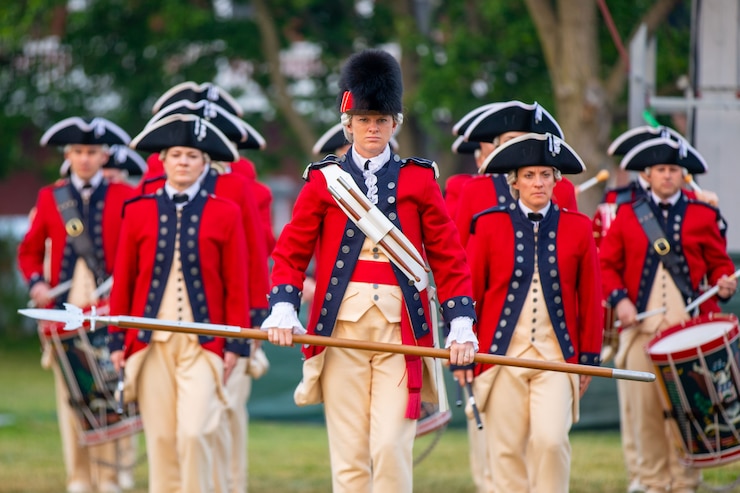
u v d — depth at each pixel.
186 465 20.16
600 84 42.22
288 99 53.56
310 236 16.75
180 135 20.75
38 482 26.23
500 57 49.22
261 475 27.09
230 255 20.88
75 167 26.19
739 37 27.66
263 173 57.81
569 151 19.00
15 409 38.59
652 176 22.58
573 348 19.03
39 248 26.33
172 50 55.72
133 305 20.83
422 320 16.67
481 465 23.31
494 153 19.03
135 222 20.75
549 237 19.08
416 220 16.70
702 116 27.61
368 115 16.56
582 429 30.48
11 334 60.22
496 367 19.02
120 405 20.45
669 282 22.59
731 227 27.58
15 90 58.41
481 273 19.20
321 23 55.53
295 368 33.69
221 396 20.72
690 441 21.11
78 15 54.66
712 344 20.66
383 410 16.66
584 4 41.94
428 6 57.44
